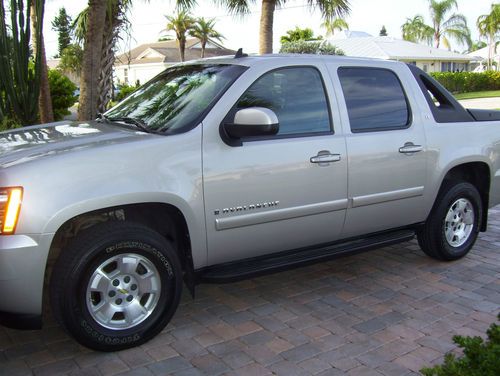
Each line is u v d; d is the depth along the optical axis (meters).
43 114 10.48
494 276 5.11
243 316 4.24
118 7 10.14
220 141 3.89
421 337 3.90
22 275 3.25
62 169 3.37
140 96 4.79
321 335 3.93
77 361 3.56
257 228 4.08
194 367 3.49
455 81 45.12
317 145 4.27
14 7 8.48
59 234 3.84
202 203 3.81
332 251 4.56
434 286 4.86
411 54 46.47
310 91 4.40
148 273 3.72
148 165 3.62
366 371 3.45
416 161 4.88
